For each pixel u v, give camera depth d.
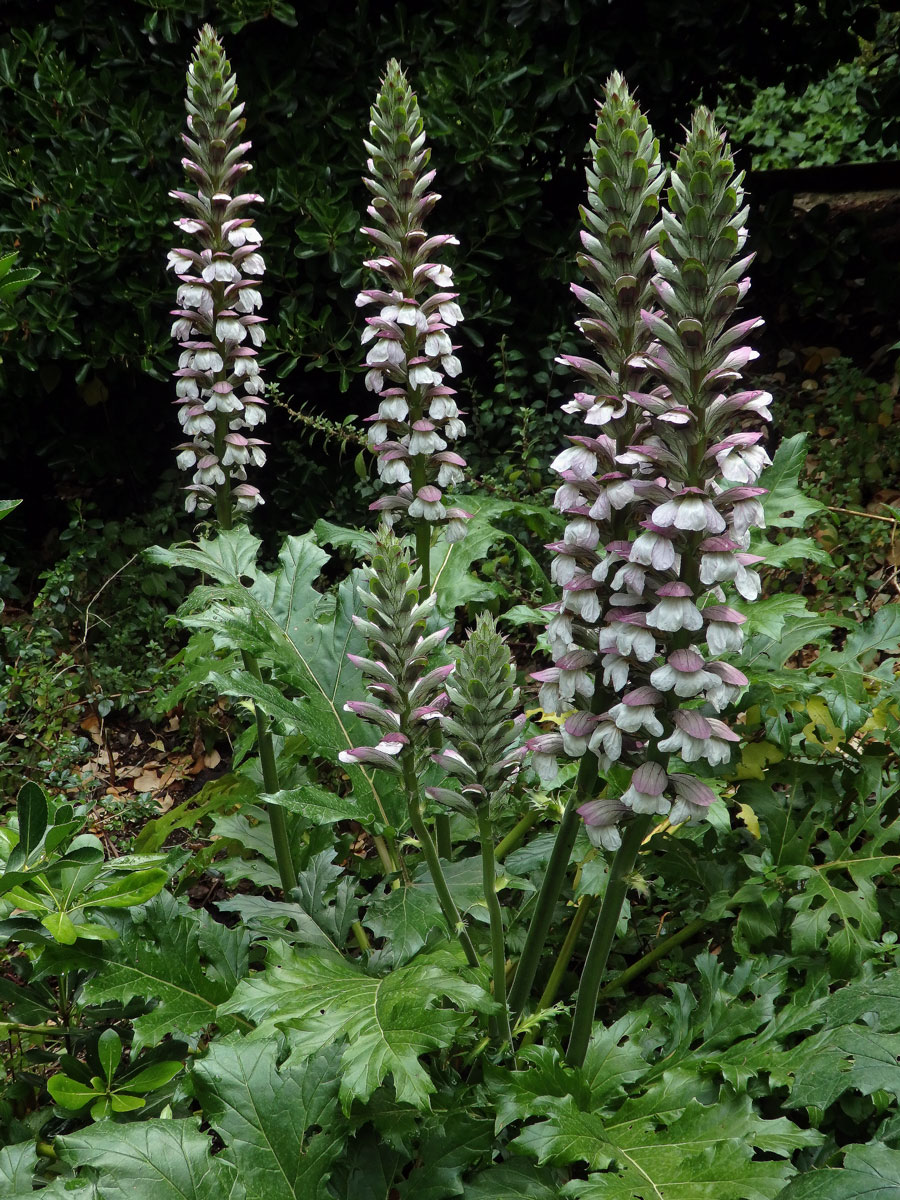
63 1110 2.39
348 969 2.32
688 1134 1.98
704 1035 2.26
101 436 5.76
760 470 1.76
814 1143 1.88
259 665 3.00
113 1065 2.28
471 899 2.52
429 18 5.30
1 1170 1.95
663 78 5.14
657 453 1.82
